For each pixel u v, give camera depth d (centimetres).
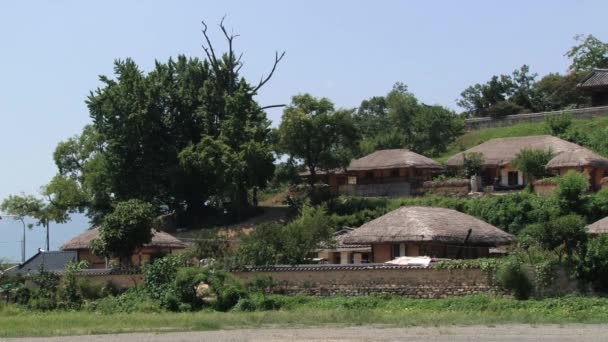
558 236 4453
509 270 4453
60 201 8688
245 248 5425
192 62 8750
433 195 7856
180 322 3978
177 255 5466
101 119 8281
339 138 8369
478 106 12000
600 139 8381
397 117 10750
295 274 4991
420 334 3438
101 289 5269
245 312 4469
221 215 8419
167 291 4834
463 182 7756
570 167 7194
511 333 3425
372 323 3862
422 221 5328
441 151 9944
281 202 8950
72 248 6650
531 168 7450
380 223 5497
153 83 8325
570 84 11269
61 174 9006
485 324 3734
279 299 4803
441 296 4662
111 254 5659
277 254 5478
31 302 5178
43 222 8956
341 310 4406
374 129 11100
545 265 4422
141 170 8188
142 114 8100
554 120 9081
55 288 5353
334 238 6128
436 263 4691
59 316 4475
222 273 4912
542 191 7019
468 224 5481
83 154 9006
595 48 11881
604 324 3712
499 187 7744
